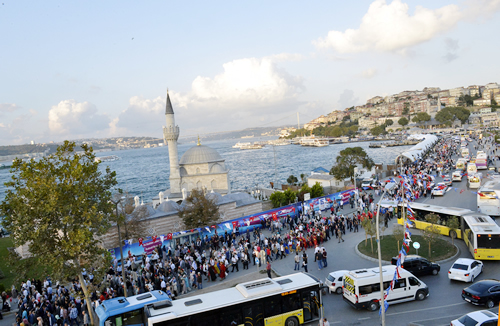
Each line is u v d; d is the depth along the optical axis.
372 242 41.47
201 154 90.44
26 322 26.53
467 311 24.91
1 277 42.00
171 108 86.12
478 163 87.06
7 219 26.27
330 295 30.09
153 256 41.53
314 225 48.50
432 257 35.94
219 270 37.16
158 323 21.14
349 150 97.88
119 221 30.23
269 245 42.84
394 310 26.14
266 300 23.52
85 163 28.83
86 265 27.31
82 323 29.12
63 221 25.61
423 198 63.97
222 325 22.41
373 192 73.62
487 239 33.09
